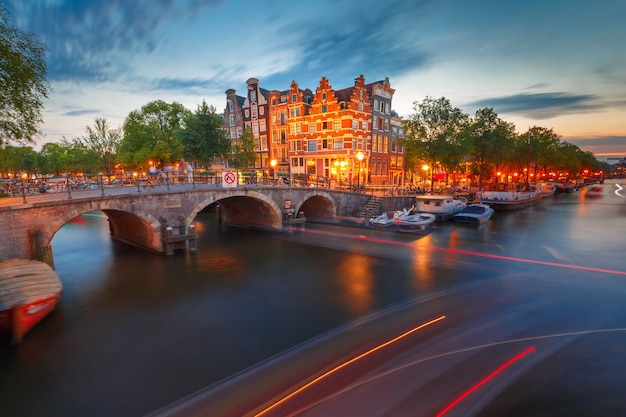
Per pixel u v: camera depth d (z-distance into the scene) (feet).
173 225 64.08
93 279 50.03
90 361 28.66
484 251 64.08
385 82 148.36
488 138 134.41
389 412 21.48
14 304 31.81
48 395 24.31
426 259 59.00
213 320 36.29
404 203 109.50
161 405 23.12
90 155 146.61
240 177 87.86
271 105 153.69
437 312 36.99
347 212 103.14
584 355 27.81
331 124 134.41
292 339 31.99
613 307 37.63
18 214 43.42
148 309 39.34
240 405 22.82
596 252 62.69
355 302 40.52
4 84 45.75
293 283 47.60
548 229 85.76
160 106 126.21
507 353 28.35
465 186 158.40
